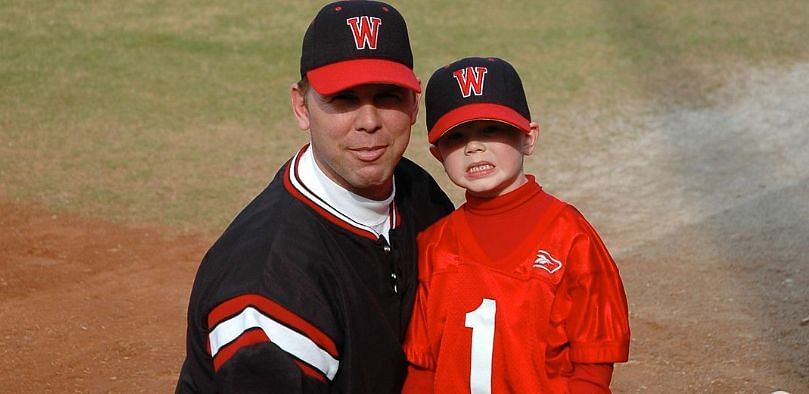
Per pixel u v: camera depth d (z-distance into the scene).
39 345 5.88
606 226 7.82
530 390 2.83
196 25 13.71
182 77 11.82
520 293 2.86
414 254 2.95
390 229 2.82
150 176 8.88
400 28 2.65
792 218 7.74
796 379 5.30
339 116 2.57
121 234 7.62
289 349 2.43
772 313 6.13
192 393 2.68
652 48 12.91
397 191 3.00
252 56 12.59
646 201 8.38
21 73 11.76
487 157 2.93
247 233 2.60
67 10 14.15
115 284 6.75
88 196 8.38
